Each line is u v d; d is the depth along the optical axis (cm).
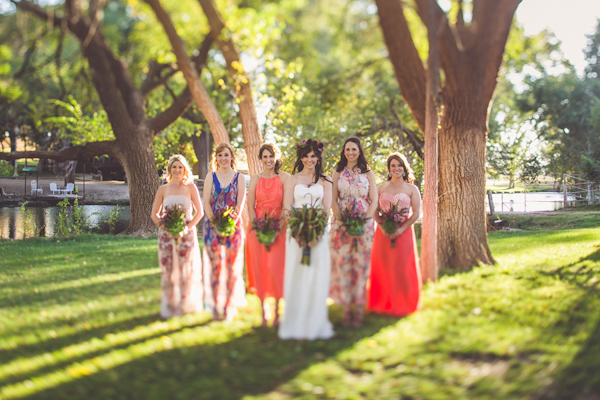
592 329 438
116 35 1720
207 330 476
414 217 539
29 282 732
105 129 1852
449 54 789
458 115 811
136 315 540
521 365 368
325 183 515
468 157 812
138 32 1628
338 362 384
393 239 531
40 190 3050
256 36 1147
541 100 3450
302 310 450
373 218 536
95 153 1489
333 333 458
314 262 455
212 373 372
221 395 333
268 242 487
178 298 538
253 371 372
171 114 1516
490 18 805
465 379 347
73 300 616
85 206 2683
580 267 731
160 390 345
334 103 2162
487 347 404
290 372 369
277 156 527
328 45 1908
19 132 2583
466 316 498
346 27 1786
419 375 358
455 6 1152
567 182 2794
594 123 2953
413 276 525
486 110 836
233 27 1098
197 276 553
